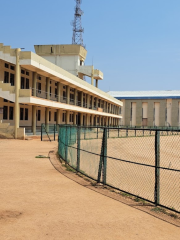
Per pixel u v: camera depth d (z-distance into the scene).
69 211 6.82
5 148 21.62
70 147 14.63
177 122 79.31
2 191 8.71
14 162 14.72
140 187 10.66
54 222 6.03
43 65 31.58
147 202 7.86
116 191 9.10
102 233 5.46
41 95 39.53
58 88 40.41
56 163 14.52
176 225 6.04
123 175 12.94
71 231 5.53
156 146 7.56
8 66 32.06
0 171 12.12
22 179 10.55
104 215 6.56
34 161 15.16
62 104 39.78
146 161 18.06
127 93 88.38
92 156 14.99
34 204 7.38
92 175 11.93
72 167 13.03
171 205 8.51
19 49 28.75
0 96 29.39
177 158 21.58
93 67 56.69
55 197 8.10
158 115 81.25
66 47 53.72
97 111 58.62
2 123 29.53
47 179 10.60
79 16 61.81
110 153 21.00
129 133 47.72
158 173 7.52
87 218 6.33
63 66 54.28
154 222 6.18
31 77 37.09
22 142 26.42
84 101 56.06
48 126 35.53
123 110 83.81
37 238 5.16
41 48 54.59
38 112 40.56
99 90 57.75
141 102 82.25
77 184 9.86
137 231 5.61
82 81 46.97
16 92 28.97
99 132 36.06
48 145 24.80
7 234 5.33
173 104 79.81
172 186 11.55
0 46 29.20
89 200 7.86
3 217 6.30
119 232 5.53
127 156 20.14
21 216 6.40
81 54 55.50
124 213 6.76
